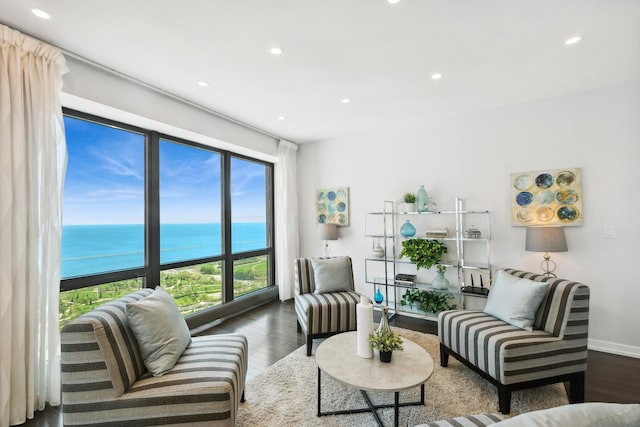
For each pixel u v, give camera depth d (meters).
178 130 3.09
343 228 4.41
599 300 2.80
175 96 2.89
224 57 2.22
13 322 1.78
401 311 3.55
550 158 3.03
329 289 3.21
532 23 1.85
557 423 0.71
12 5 1.64
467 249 3.47
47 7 1.66
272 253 4.76
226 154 3.99
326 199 4.54
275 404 1.96
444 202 3.62
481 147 3.39
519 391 2.10
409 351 1.97
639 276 2.64
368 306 1.91
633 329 2.66
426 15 1.77
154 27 1.86
